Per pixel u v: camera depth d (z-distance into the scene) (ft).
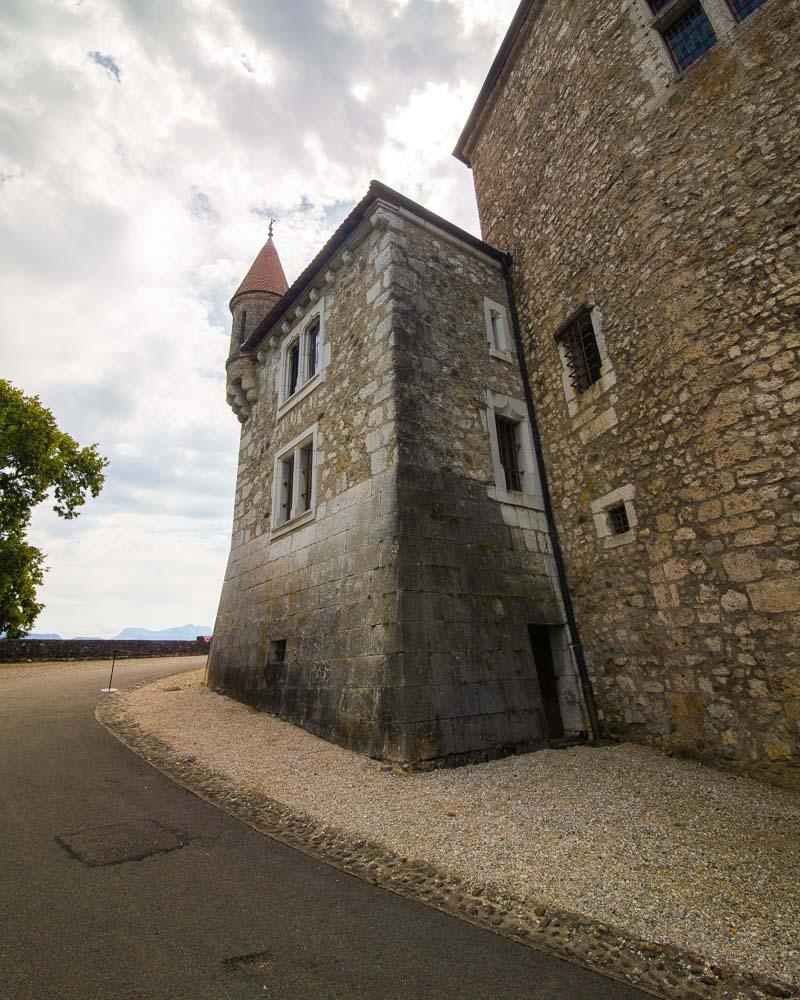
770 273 15.85
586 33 24.25
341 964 7.20
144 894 8.98
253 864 10.30
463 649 19.20
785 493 14.79
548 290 25.98
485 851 10.85
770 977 6.88
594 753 18.22
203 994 6.49
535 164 27.81
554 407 25.00
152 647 63.16
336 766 16.70
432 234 26.78
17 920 8.03
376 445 22.21
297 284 30.99
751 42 17.34
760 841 10.87
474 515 22.17
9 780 14.82
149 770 16.44
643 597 19.26
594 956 7.48
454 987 6.77
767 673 14.78
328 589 22.70
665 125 19.89
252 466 35.32
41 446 53.83
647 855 10.48
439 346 24.29
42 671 45.55
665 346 18.85
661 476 18.76
